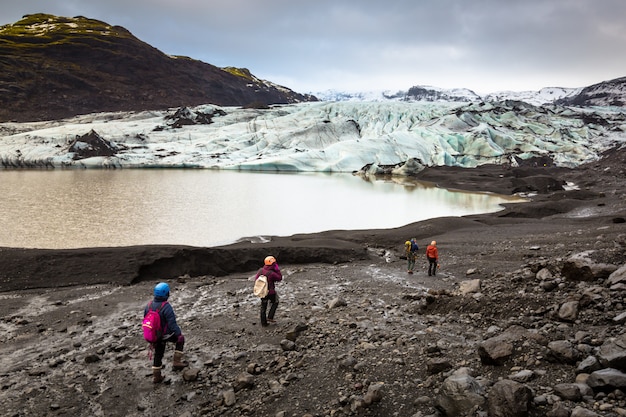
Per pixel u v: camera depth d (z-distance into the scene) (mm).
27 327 11117
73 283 15555
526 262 17000
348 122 123250
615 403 4730
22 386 7875
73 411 7004
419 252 22266
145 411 6953
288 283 16094
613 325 7008
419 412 5625
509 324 8336
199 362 8695
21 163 85875
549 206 39500
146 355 9203
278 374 7770
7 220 33594
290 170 95000
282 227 34062
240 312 12227
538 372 5859
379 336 8883
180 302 13781
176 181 66438
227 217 37719
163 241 27828
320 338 9281
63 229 30891
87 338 10414
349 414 5965
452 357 7168
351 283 15742
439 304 10547
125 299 13977
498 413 4910
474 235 26172
